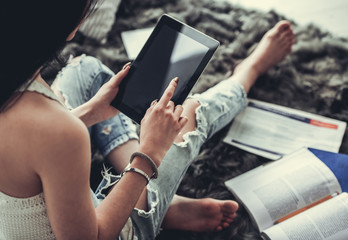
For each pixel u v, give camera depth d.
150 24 1.53
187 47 0.89
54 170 0.57
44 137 0.55
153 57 0.90
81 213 0.61
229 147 1.23
